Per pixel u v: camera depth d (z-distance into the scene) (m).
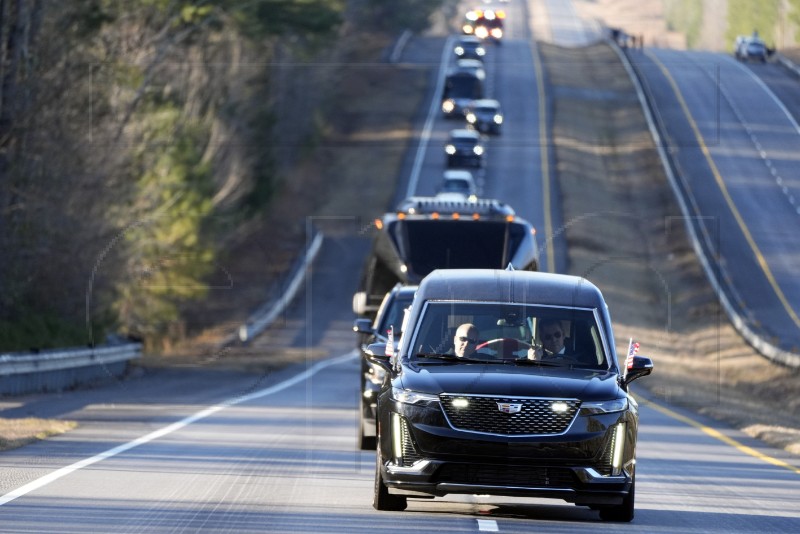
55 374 89.44
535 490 33.62
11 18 111.00
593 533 33.38
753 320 178.00
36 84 116.25
